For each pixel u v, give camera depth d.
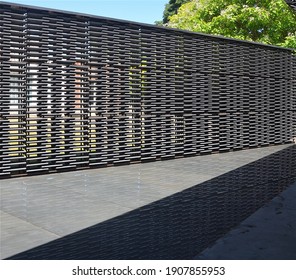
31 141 6.24
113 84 7.23
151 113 7.88
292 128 11.44
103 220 3.77
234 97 9.58
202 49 8.78
